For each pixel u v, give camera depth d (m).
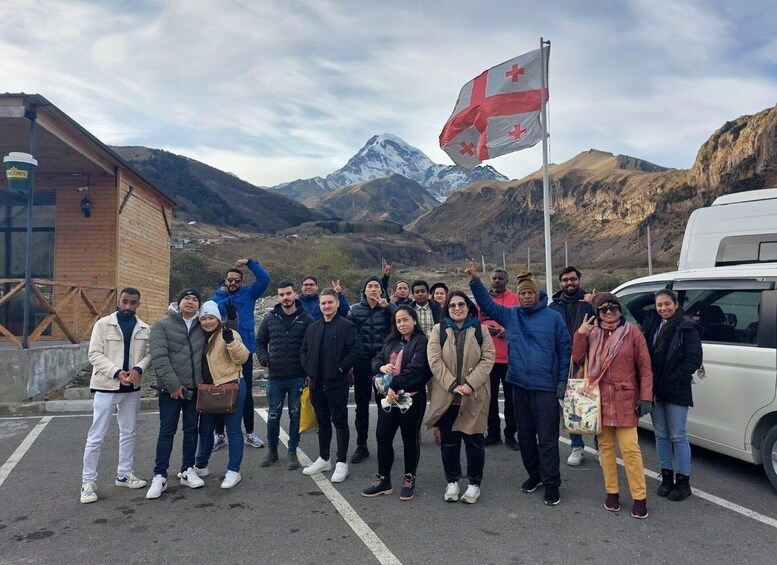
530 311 4.58
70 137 9.62
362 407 5.50
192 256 35.56
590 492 4.59
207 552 3.52
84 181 11.80
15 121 8.93
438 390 4.33
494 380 5.99
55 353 8.58
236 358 4.70
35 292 8.38
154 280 13.89
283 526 3.91
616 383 4.11
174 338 4.63
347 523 3.96
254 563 3.37
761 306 4.61
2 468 5.25
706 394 4.94
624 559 3.40
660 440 4.47
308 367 4.94
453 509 4.23
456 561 3.38
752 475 4.91
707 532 3.78
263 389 9.01
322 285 36.75
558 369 4.43
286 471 5.16
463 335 4.34
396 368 4.48
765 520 3.96
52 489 4.68
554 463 4.32
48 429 6.73
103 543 3.65
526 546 3.58
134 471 5.20
